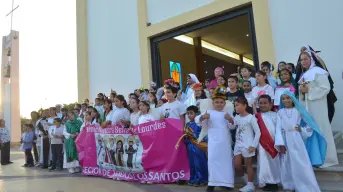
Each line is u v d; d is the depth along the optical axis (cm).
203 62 1440
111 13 1077
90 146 623
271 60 700
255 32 738
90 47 1142
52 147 761
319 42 640
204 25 845
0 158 1023
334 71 618
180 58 1285
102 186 498
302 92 433
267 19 714
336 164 413
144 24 966
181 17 877
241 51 1691
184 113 530
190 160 474
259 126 400
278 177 389
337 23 619
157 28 931
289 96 389
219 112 429
